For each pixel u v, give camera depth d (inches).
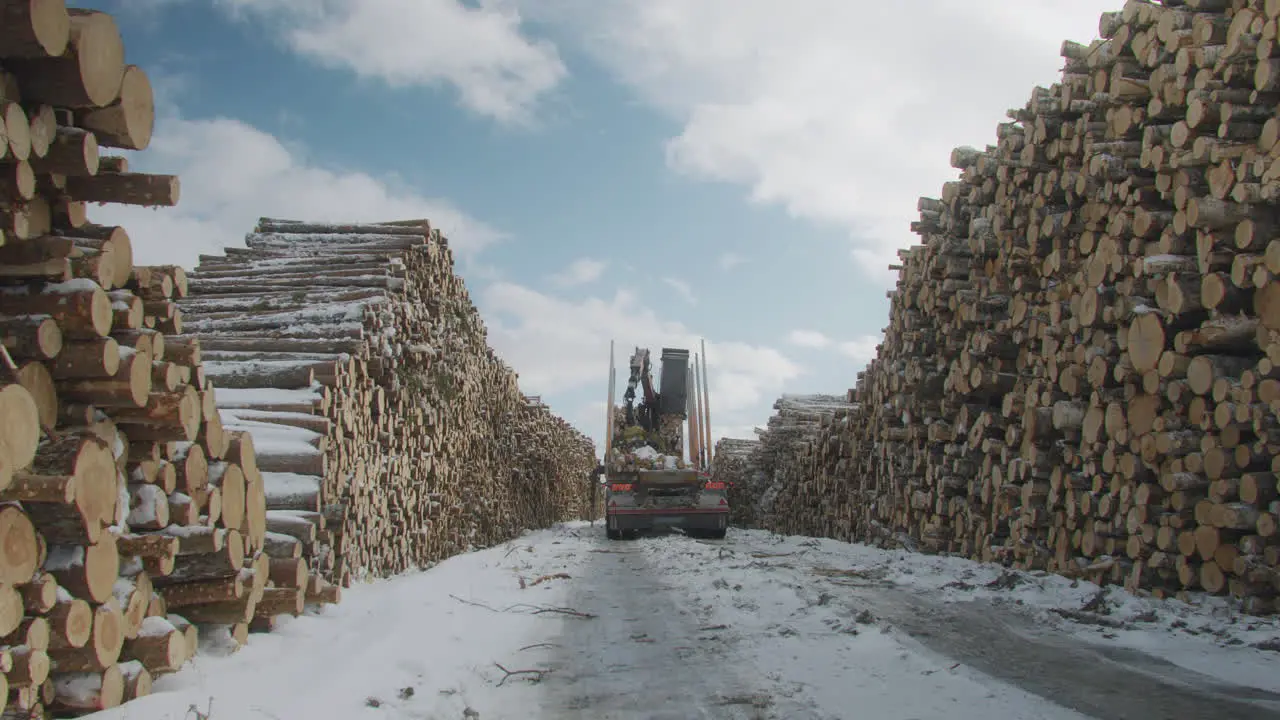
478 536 705.6
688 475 846.5
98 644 158.4
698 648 255.8
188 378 192.1
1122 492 324.8
